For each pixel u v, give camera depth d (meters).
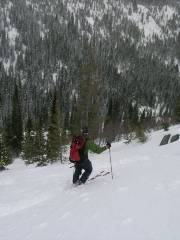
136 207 6.61
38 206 9.05
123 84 189.62
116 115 78.31
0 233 7.00
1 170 36.59
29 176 15.14
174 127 44.69
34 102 128.12
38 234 6.22
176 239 4.62
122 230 5.43
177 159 13.84
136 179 9.77
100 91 50.84
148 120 79.00
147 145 31.02
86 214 6.82
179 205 6.21
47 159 39.00
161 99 193.25
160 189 7.91
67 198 9.15
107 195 8.16
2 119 92.31
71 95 143.25
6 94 129.00
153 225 5.37
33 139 46.56
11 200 10.38
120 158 19.38
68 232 5.91
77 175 10.62
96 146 10.27
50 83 186.62
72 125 49.44
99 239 5.26
